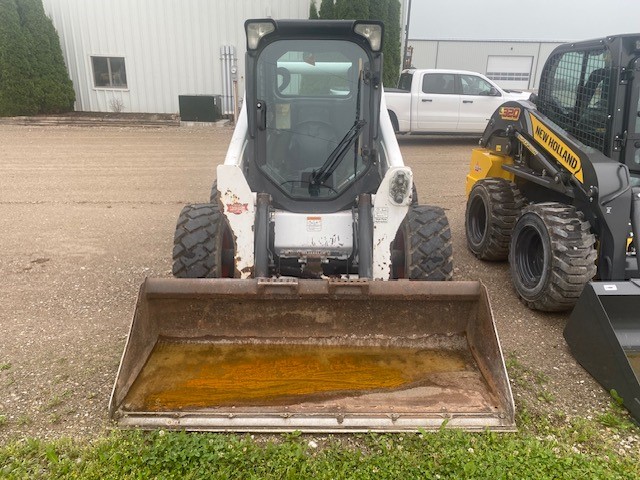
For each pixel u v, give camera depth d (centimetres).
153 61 1588
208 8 1540
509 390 278
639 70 397
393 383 302
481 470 255
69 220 673
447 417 276
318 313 327
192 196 792
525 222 439
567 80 461
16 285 479
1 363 351
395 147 365
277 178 375
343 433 279
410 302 325
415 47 2912
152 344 321
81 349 370
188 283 316
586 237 390
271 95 369
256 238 347
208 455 258
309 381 302
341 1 1467
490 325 303
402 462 260
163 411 277
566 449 276
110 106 1634
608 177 383
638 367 333
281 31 353
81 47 1584
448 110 1242
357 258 360
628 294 342
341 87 369
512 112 534
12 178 888
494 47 2917
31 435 283
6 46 1459
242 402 285
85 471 254
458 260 555
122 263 533
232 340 329
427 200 783
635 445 284
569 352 374
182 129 1434
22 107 1512
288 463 259
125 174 926
